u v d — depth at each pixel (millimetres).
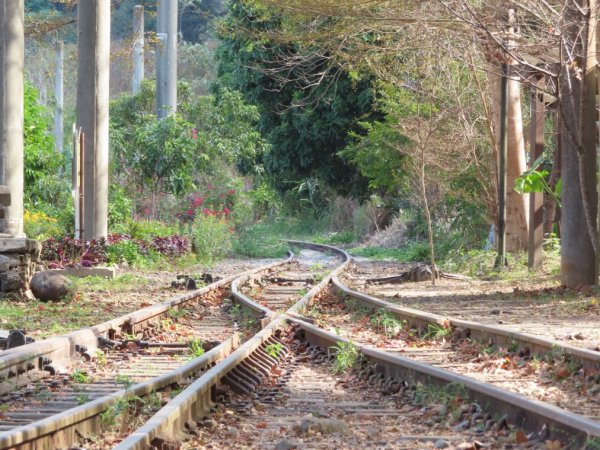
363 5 22812
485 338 14547
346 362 13367
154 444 7566
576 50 22109
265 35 27703
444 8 22391
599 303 19453
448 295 23297
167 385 10805
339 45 26969
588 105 22516
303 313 19875
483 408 9586
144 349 14836
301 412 10320
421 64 32875
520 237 32625
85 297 22469
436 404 10188
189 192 47500
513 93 32031
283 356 14977
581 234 22844
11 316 17938
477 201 35125
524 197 32562
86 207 32750
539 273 28453
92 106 32531
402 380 11812
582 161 21562
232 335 15867
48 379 11719
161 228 39750
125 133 47500
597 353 11406
